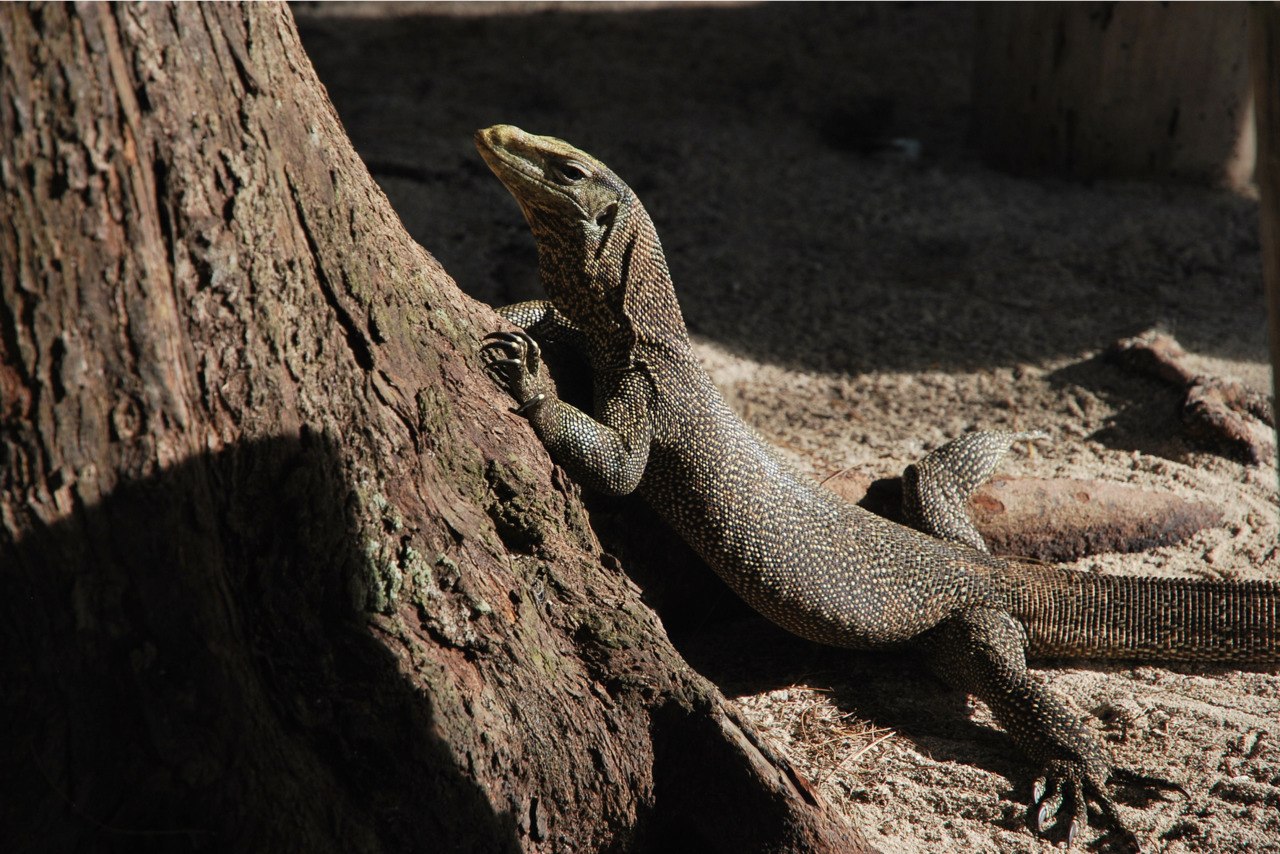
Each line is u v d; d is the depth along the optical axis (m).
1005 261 15.57
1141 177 17.94
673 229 16.75
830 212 17.39
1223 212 16.89
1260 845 6.10
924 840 6.21
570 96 21.69
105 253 3.97
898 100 22.14
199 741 4.37
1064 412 11.58
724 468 7.22
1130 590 7.94
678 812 5.90
